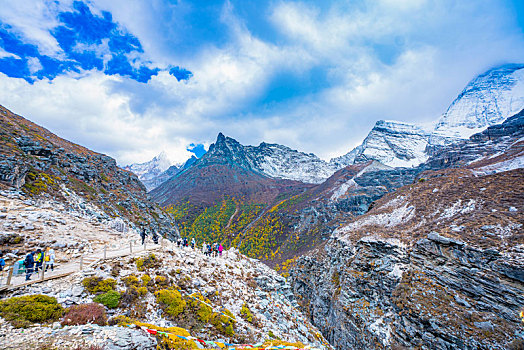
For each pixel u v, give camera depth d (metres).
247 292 31.41
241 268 38.56
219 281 29.31
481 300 29.23
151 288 20.41
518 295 26.47
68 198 50.72
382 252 47.53
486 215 37.75
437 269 35.50
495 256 30.22
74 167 72.00
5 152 48.56
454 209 45.84
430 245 38.19
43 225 26.41
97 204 62.19
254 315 26.88
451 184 55.94
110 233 33.84
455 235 36.31
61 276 17.58
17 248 20.12
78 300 15.56
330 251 75.31
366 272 48.22
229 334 20.66
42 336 10.97
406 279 38.97
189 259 29.42
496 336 25.78
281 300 36.88
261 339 22.50
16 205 29.53
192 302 21.56
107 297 16.67
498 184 44.97
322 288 68.25
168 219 103.50
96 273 19.14
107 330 12.76
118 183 91.38
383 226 59.50
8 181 40.81
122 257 23.20
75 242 24.86
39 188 46.72
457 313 29.75
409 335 32.44
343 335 45.38
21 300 13.16
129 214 75.69
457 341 27.77
